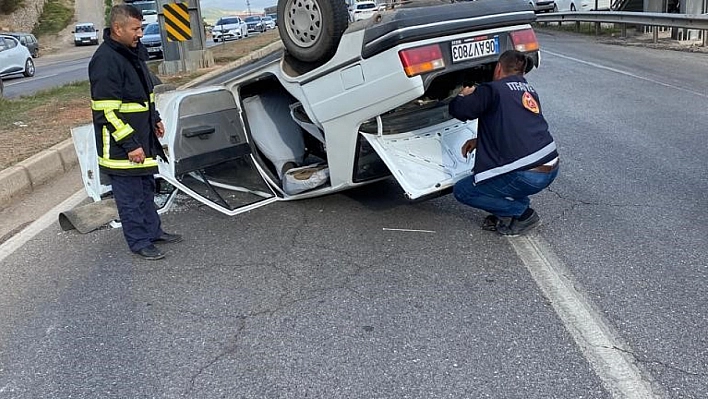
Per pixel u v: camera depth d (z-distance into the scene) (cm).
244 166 582
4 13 5028
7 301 427
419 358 335
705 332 346
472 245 475
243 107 586
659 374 312
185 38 1627
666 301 379
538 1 2744
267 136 588
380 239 495
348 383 317
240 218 559
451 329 361
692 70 1223
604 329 353
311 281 430
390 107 461
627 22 1812
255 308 398
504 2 500
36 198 675
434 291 406
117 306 411
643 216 512
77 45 4756
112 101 450
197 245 504
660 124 814
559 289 400
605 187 586
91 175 598
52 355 357
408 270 438
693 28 1525
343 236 505
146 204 495
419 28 440
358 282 424
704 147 700
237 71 581
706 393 297
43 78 2206
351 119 487
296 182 552
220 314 392
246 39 3431
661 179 600
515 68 460
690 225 489
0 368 346
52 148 791
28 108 1180
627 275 414
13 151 798
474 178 466
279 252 481
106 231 550
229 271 453
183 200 616
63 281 454
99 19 5650
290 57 521
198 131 548
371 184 626
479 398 301
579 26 2194
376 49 446
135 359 348
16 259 500
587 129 809
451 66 457
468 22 466
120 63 449
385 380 318
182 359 346
